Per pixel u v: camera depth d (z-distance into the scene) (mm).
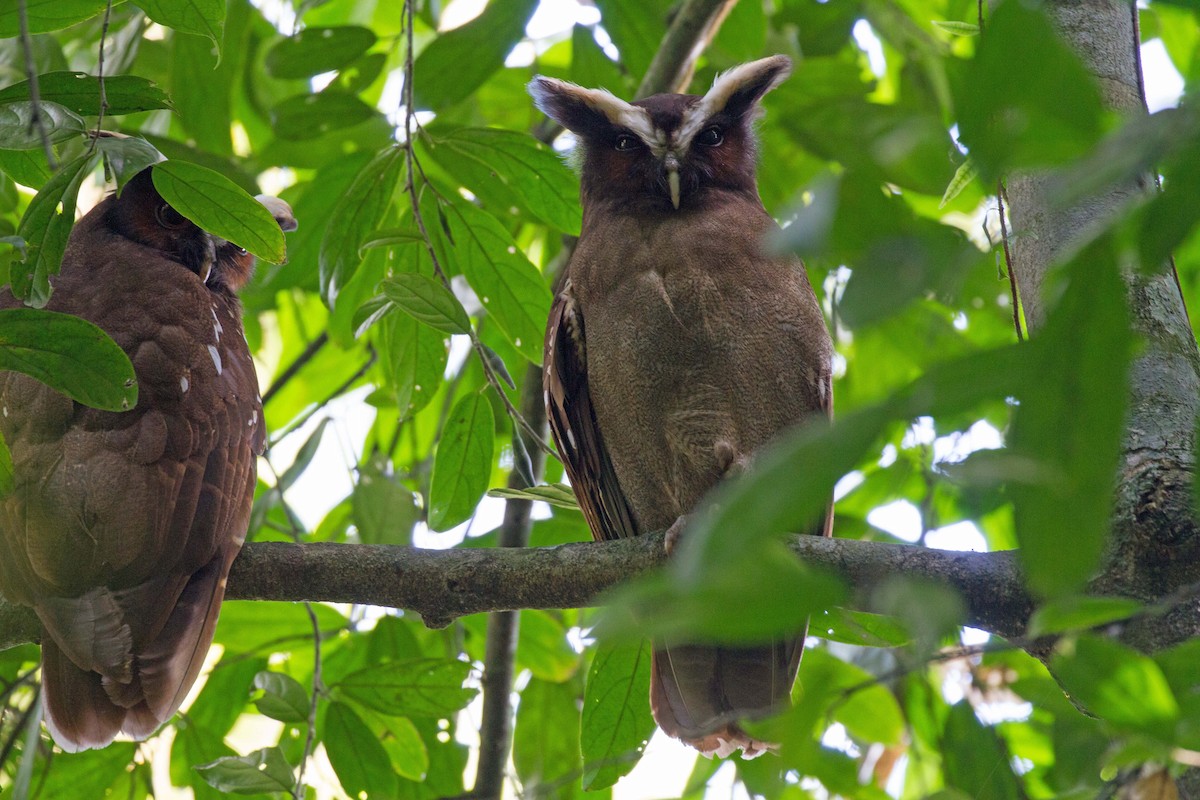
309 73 12570
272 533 13617
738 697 10195
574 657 12555
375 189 10523
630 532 11906
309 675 12602
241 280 12438
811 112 12461
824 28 13812
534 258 16344
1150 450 7066
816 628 8023
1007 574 7605
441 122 12891
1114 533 6965
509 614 11820
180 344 9727
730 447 10609
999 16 2877
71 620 8602
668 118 11602
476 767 12312
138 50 14305
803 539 7922
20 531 8703
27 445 8883
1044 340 3068
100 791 11414
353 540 13406
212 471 9383
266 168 14516
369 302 9320
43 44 12867
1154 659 4855
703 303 10727
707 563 2814
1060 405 3072
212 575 9070
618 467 11289
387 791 10422
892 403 2965
